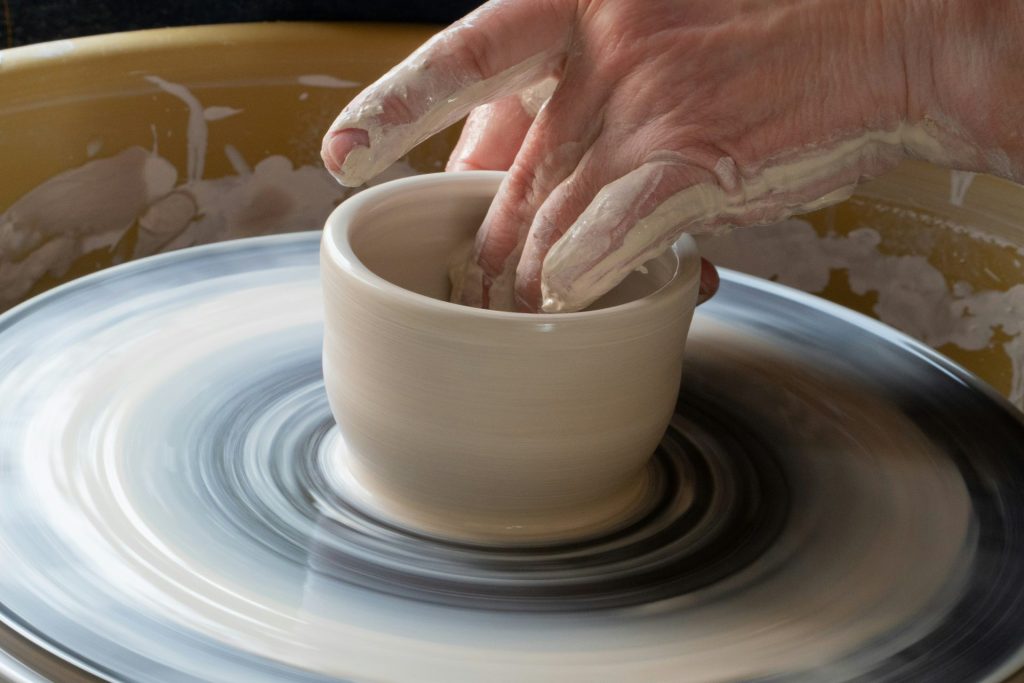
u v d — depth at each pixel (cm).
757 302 145
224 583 91
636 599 94
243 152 175
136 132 166
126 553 94
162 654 83
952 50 102
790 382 128
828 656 89
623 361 94
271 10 180
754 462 114
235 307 132
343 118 96
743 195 100
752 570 99
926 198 170
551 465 96
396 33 177
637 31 101
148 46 163
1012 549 104
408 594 92
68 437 107
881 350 136
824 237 178
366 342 94
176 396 115
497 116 127
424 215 113
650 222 95
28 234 159
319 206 184
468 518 100
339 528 100
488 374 91
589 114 102
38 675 82
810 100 101
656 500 107
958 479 114
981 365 171
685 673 86
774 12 101
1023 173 109
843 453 117
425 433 94
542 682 84
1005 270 165
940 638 92
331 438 113
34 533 95
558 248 93
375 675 84
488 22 101
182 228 176
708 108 99
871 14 102
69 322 125
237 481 105
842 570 99
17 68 152
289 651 85
